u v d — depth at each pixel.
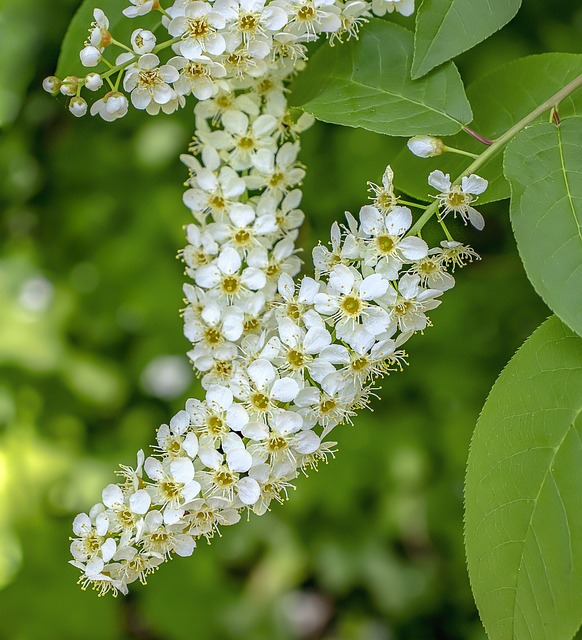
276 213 0.43
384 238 0.38
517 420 0.38
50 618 0.64
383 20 0.41
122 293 0.72
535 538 0.38
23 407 0.72
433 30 0.39
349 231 0.39
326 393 0.39
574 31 0.56
